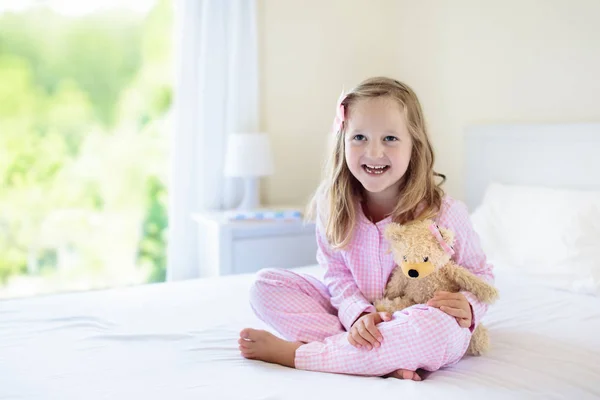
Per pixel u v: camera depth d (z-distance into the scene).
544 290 1.70
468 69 2.53
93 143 3.73
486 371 1.10
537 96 2.22
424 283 1.21
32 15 3.59
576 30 2.07
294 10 2.84
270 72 2.82
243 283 1.79
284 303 1.28
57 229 3.66
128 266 3.77
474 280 1.17
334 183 1.33
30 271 3.61
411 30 2.84
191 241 2.68
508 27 2.33
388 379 1.07
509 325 1.38
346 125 1.29
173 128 2.63
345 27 2.95
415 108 1.28
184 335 1.30
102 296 1.64
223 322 1.41
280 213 2.47
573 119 2.10
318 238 1.41
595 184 1.96
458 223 1.27
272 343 1.17
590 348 1.22
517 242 1.96
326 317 1.27
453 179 2.64
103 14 3.70
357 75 3.01
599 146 1.95
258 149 2.58
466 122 2.55
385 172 1.23
